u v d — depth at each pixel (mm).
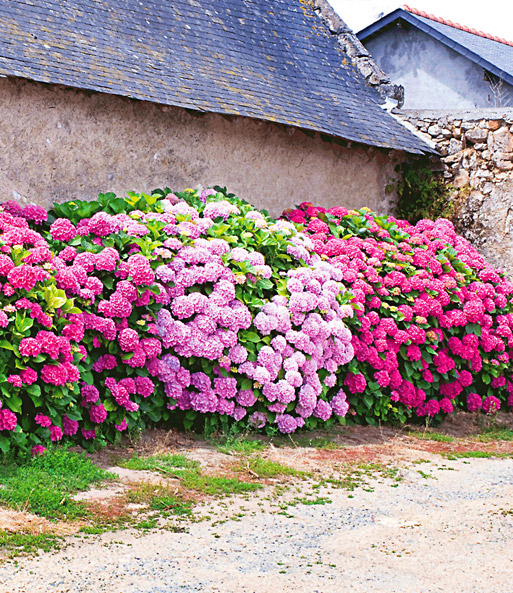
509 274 12328
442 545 5262
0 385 5723
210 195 9688
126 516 5281
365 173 12422
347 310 8219
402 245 9734
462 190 12625
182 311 7211
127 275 6969
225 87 10367
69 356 6078
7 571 4305
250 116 9961
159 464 6402
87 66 8859
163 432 7227
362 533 5426
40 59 8445
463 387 9461
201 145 10141
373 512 5887
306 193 11531
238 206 9367
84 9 9945
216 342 7238
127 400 6684
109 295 6980
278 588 4406
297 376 7602
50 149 8648
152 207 8391
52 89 8609
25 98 8391
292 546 5086
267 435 7625
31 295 6012
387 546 5199
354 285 8617
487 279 10211
